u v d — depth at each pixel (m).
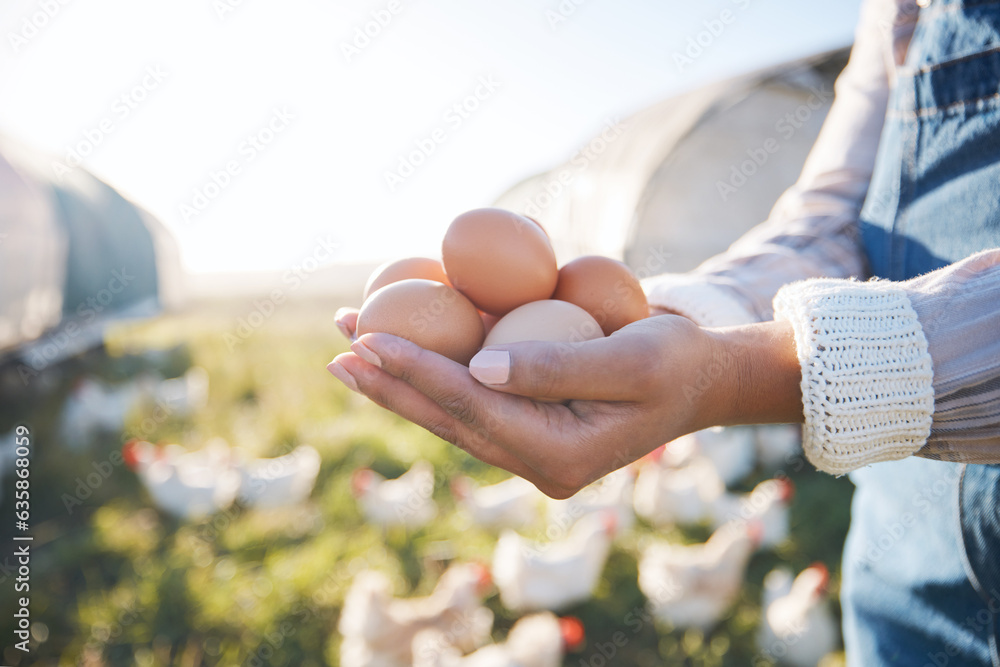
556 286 1.32
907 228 1.09
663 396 0.82
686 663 3.35
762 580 3.98
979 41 0.92
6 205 6.88
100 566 4.16
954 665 1.05
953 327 0.78
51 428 6.46
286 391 7.65
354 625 3.16
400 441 6.03
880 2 1.25
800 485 5.23
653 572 3.65
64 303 8.76
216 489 4.80
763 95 7.31
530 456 0.86
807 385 0.79
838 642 3.37
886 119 1.20
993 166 0.91
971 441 0.80
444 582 3.53
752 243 1.32
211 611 3.63
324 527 4.57
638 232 7.33
